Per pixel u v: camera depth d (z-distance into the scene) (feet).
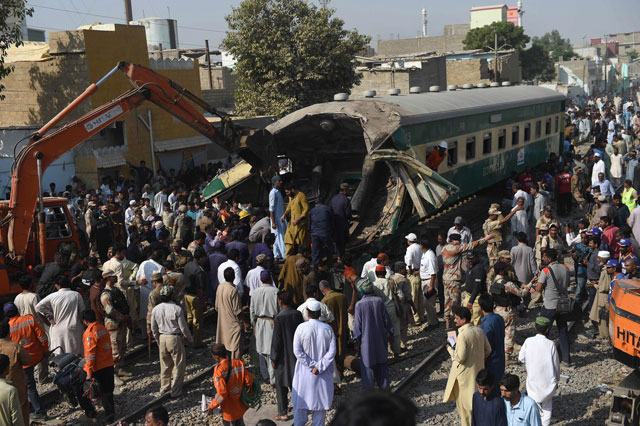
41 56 86.22
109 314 31.32
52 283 34.09
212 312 40.91
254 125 101.71
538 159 79.46
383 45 333.01
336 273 37.78
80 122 40.37
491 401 20.06
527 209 51.67
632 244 39.45
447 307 36.01
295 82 110.42
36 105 86.74
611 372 30.42
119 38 87.04
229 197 51.70
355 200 44.09
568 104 168.66
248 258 41.91
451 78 196.13
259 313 29.71
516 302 30.83
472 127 59.21
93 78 83.76
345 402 4.71
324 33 109.19
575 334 35.53
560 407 27.17
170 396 29.58
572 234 45.19
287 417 27.25
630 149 83.35
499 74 211.82
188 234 49.93
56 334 30.55
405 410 4.49
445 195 41.47
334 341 24.97
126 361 34.24
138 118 88.43
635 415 22.57
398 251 46.88
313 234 38.11
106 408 27.48
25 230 38.60
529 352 24.70
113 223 53.83
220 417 27.48
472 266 32.50
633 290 26.18
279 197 42.78
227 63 211.82
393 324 32.37
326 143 48.80
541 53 263.49
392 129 43.24
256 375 31.89
